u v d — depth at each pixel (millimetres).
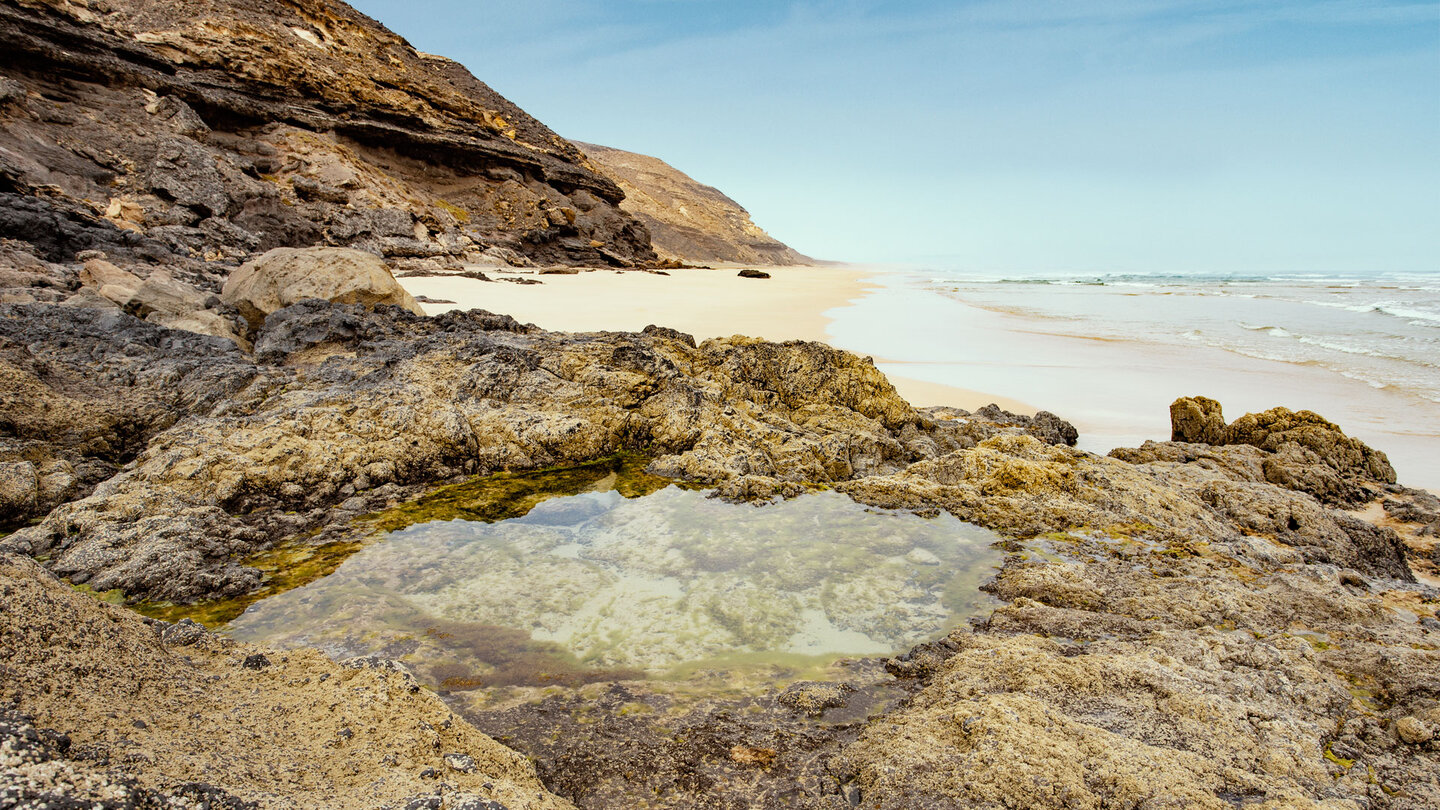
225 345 10227
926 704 3863
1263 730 3486
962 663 4098
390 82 53781
